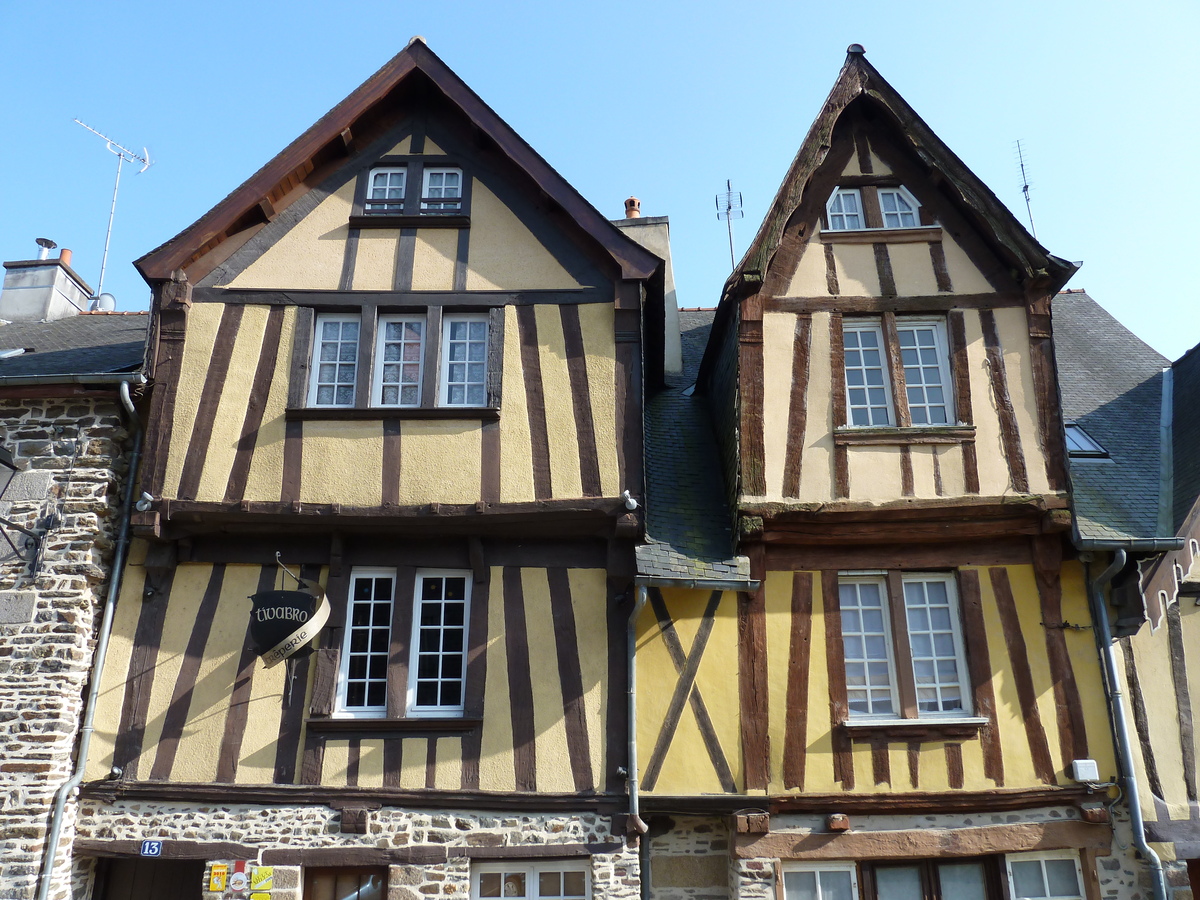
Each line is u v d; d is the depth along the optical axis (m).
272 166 8.61
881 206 8.99
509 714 7.49
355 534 7.89
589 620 7.75
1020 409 8.22
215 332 8.29
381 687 7.67
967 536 7.95
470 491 7.80
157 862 8.09
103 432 8.02
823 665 7.73
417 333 8.49
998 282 8.58
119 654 7.64
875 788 7.41
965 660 7.80
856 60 9.14
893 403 8.32
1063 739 7.55
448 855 7.19
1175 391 10.24
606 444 7.93
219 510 7.68
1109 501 8.34
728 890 7.53
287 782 7.34
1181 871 7.21
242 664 7.64
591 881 7.18
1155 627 7.64
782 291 8.56
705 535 8.25
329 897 7.25
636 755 7.45
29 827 6.92
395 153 9.10
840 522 7.93
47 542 7.64
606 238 8.41
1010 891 7.36
